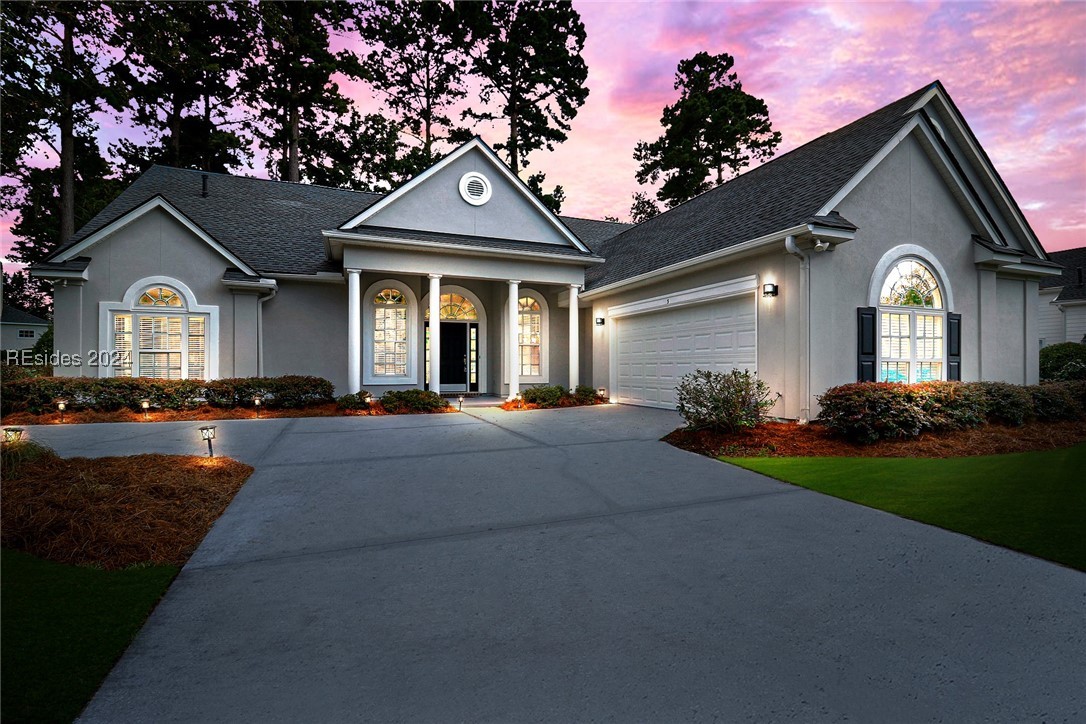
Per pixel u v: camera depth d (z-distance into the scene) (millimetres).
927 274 9906
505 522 4523
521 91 28969
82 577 3346
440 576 3455
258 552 3865
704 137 32844
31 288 38094
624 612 2938
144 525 4098
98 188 25016
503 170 13867
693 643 2602
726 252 9555
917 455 6758
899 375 9500
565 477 5945
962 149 11562
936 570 3439
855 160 9555
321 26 26031
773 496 5203
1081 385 10273
